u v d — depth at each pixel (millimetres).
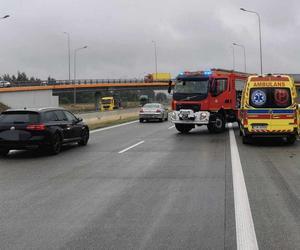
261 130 17656
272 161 13430
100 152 16219
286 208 7641
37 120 15148
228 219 6980
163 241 5930
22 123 15055
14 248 5730
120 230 6469
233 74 25375
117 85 100688
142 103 97312
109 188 9594
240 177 10688
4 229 6602
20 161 14242
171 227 6582
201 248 5629
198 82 23844
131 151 16391
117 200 8438
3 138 15047
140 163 13305
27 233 6383
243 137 18500
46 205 8117
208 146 17828
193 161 13594
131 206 7945
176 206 7891
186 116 23859
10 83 85938
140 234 6258
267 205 7859
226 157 14422
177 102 24188
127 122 37156
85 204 8148
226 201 8211
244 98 17906
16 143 14938
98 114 39281
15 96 77812
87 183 10219
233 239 5973
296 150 16266
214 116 24062
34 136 14977
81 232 6398
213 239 5984
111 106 82500
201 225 6660
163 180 10461
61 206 8023
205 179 10508
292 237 6043
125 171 11867
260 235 6141
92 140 21062
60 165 13164
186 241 5914
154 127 30328
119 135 23859
